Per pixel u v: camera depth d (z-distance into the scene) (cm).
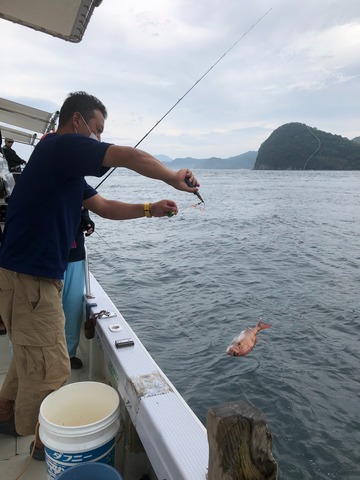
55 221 186
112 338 255
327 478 401
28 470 214
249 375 559
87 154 164
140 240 1706
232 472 109
